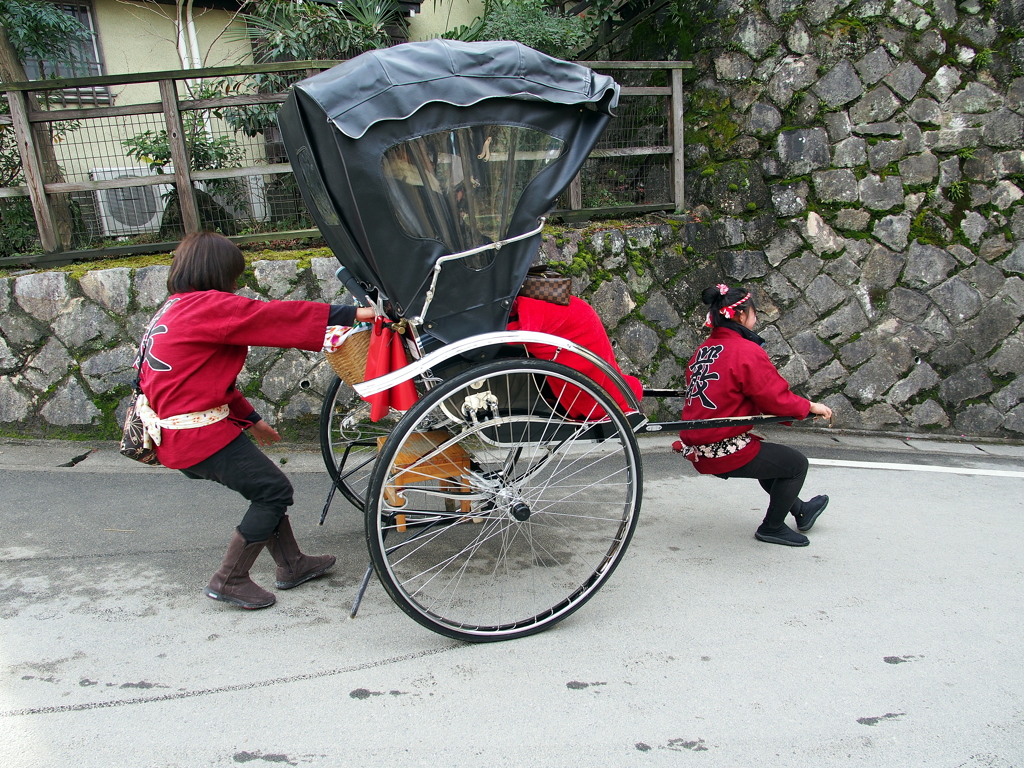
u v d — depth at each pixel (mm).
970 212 5105
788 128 5094
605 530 3375
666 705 2082
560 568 2951
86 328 4219
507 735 1938
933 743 1938
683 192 5406
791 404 2879
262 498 2459
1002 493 4062
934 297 5121
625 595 2752
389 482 2561
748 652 2369
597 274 4816
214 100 4371
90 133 5242
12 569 2816
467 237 2314
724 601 2715
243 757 1830
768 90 5137
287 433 4410
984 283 5148
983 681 2230
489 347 2393
